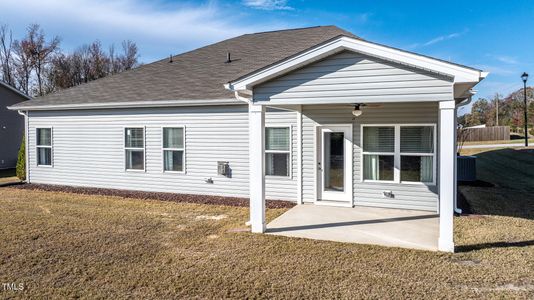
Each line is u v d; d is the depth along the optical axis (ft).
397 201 28.99
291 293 14.02
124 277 15.72
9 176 54.75
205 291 14.32
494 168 54.34
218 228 23.70
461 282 14.78
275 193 33.06
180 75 42.98
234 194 34.83
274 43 46.57
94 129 40.86
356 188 30.17
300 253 18.52
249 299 13.61
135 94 39.60
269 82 22.48
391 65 19.71
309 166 31.58
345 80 20.74
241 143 34.24
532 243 19.52
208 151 35.68
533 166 55.62
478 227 22.89
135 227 24.02
